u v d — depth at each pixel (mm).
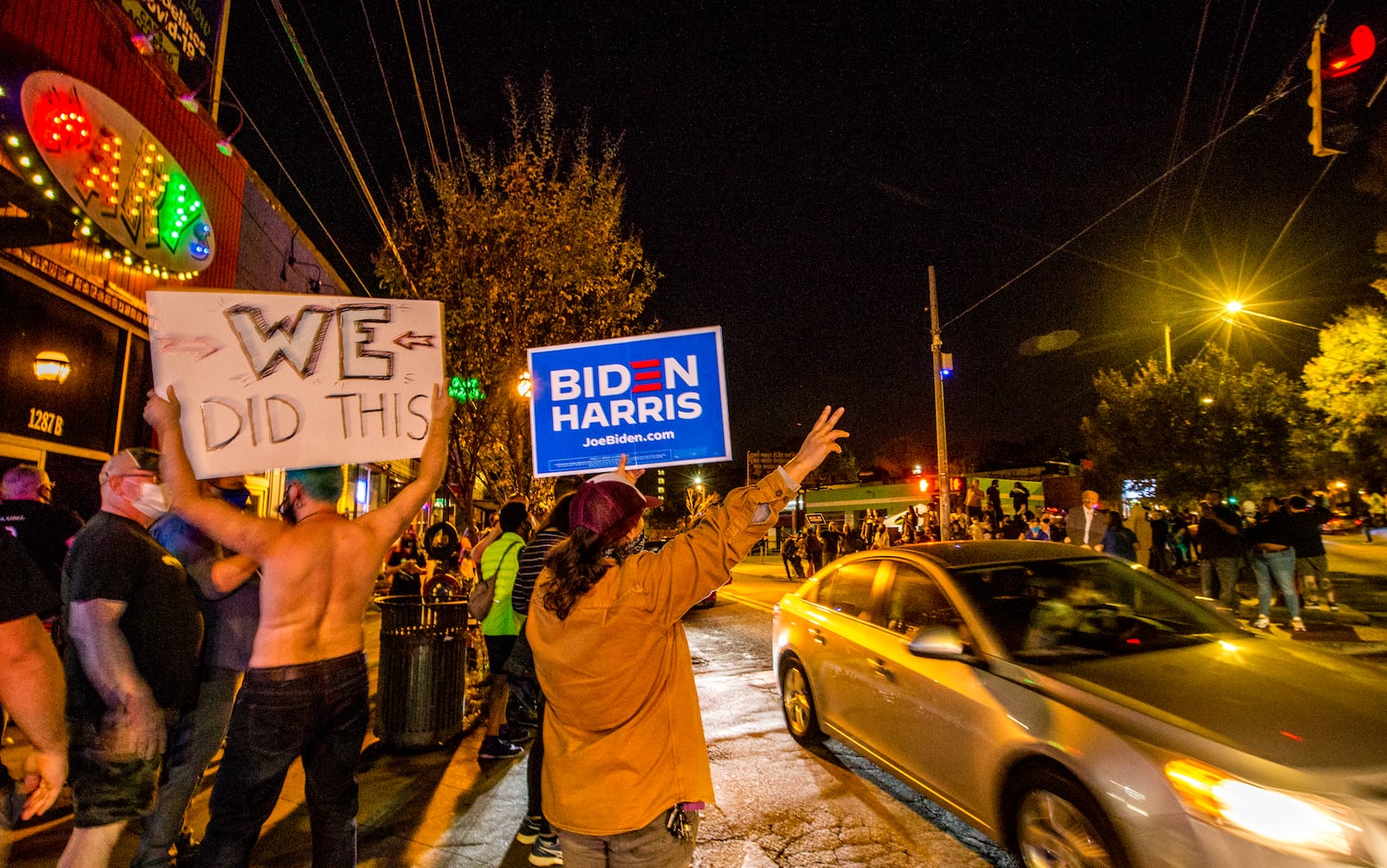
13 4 5656
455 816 4406
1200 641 3881
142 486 3080
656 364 3561
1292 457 23891
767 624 11969
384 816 4406
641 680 2131
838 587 5457
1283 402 25391
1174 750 2873
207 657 3496
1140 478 27781
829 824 4254
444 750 5574
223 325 2936
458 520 13719
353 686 2865
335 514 3033
